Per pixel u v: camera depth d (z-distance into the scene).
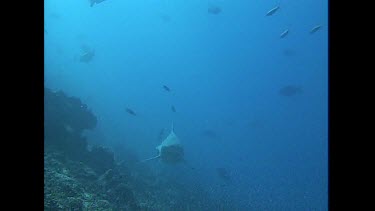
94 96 31.56
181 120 38.59
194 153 24.94
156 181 13.66
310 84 73.94
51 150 8.99
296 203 14.22
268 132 49.22
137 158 16.98
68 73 36.12
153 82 67.12
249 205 12.79
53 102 9.97
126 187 8.75
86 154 10.19
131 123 27.08
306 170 24.75
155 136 24.27
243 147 35.56
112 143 18.11
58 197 6.42
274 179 19.41
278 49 76.25
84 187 7.74
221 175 14.21
